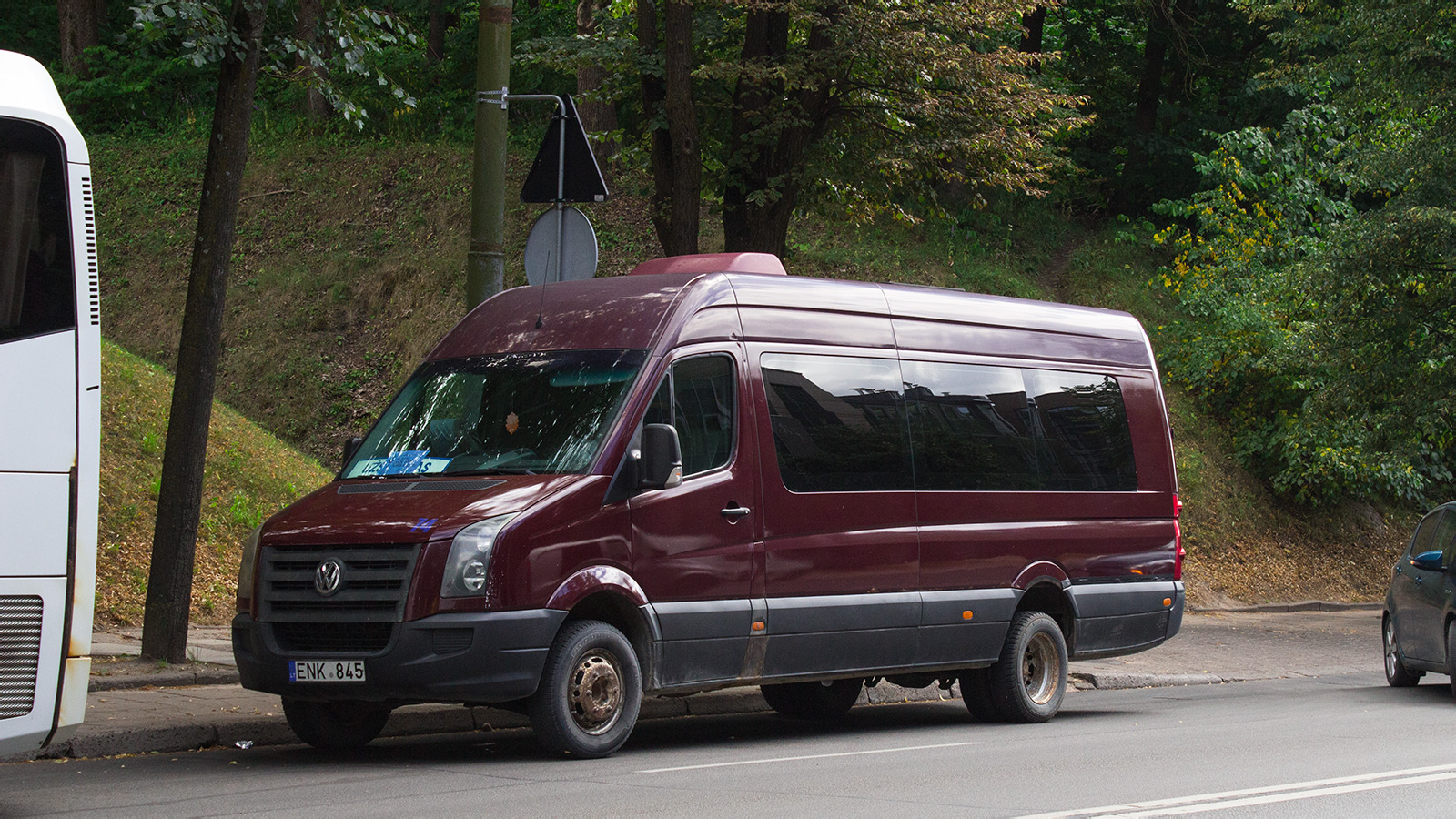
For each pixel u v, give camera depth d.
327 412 29.84
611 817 7.60
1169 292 36.00
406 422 11.18
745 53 19.03
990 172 20.31
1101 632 13.90
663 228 18.39
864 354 12.31
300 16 33.56
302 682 9.65
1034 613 13.35
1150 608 14.37
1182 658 20.06
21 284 7.68
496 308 11.90
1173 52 41.03
